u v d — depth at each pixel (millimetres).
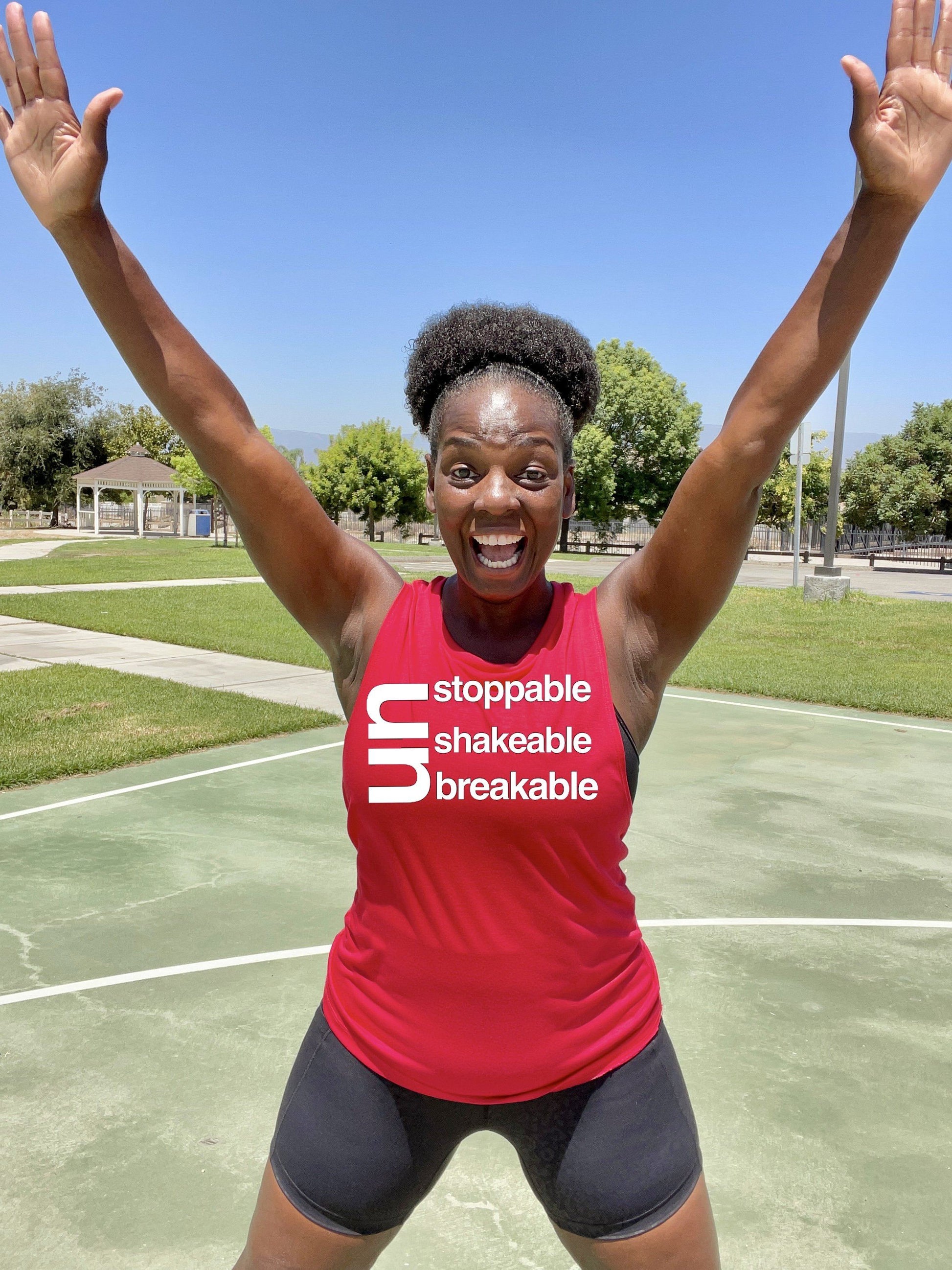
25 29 1266
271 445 1446
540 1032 1343
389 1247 2326
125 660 11227
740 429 1316
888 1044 3270
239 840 5254
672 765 7020
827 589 17953
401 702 1355
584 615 1407
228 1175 2564
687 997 3576
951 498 37781
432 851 1330
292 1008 3443
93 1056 3119
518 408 1349
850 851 5250
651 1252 1352
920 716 8930
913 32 1201
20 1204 2439
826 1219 2428
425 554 33625
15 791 6160
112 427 61000
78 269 1344
